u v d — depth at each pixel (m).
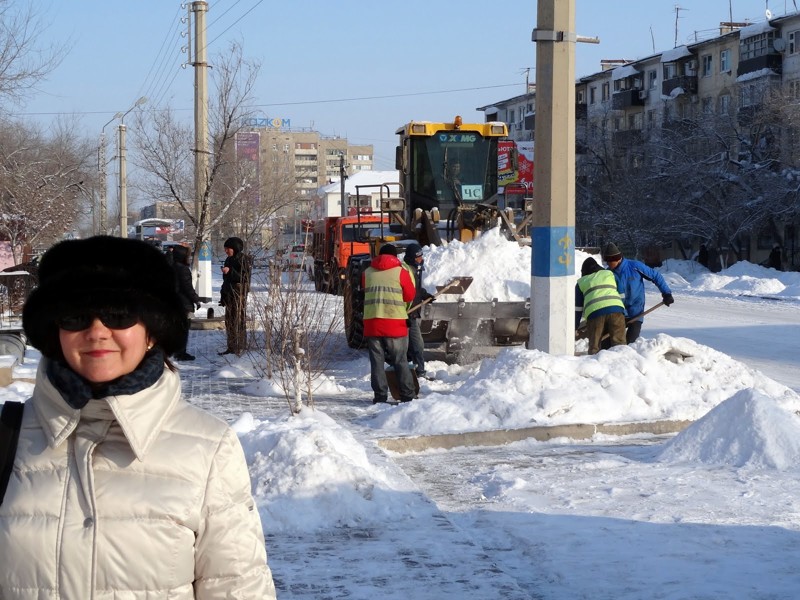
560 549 5.68
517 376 9.52
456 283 12.68
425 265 13.25
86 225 59.97
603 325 11.42
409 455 8.41
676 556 5.52
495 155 18.81
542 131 10.52
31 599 2.10
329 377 12.19
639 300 11.90
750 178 47.56
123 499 2.13
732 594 4.93
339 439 6.86
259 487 6.16
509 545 5.81
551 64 10.42
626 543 5.77
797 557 5.50
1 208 33.97
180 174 25.55
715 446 7.89
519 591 4.78
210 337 17.83
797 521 6.18
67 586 2.09
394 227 18.44
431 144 18.66
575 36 10.45
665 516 6.30
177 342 2.30
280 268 11.85
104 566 2.10
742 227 46.53
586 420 9.25
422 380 11.93
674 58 65.94
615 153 56.69
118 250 2.24
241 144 24.55
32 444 2.18
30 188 34.66
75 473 2.15
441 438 8.60
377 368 10.45
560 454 8.32
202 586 2.23
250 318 14.02
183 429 2.23
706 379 10.03
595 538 5.87
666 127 52.94
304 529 5.84
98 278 2.17
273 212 24.36
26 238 34.75
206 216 23.16
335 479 6.20
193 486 2.18
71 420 2.14
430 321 12.82
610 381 9.67
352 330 15.20
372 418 9.59
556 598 4.96
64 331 2.17
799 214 46.09
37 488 2.13
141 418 2.16
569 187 10.55
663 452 8.06
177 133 25.52
